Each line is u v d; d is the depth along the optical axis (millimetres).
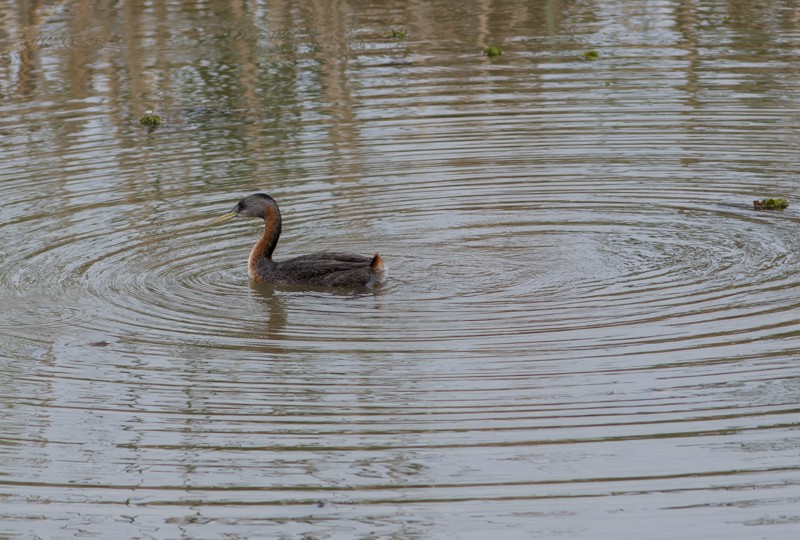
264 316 15023
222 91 25938
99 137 23094
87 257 17203
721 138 22125
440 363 13312
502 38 30047
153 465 11328
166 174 20891
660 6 33031
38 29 31219
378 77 26812
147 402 12570
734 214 18359
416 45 29516
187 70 27453
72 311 15258
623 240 17469
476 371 13070
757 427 11578
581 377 12805
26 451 11617
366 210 19078
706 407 11992
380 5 33625
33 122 24031
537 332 14117
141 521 10445
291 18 32156
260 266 16438
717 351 13336
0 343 14195
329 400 12492
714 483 10664
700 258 16547
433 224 18406
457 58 28312
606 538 9938
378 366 13305
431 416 12047
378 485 10852
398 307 15195
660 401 12180
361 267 16000
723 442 11312
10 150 22312
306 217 18844
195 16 32438
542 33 30484
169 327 14703
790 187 19500
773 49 28016
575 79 26234
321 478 10984
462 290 15727
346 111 24453
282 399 12547
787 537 9836
